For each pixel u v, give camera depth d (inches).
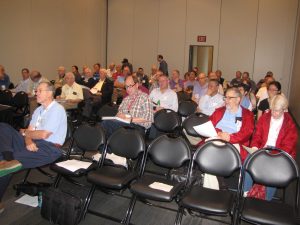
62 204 102.5
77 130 128.6
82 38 420.8
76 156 148.7
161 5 458.3
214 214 86.9
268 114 124.6
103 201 122.7
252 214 84.5
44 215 106.4
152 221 109.3
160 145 113.5
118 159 129.5
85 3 422.9
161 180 105.6
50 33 351.6
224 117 134.7
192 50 451.5
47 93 128.6
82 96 236.5
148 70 479.5
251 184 113.9
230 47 431.2
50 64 355.6
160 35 465.4
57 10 360.5
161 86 197.0
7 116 195.8
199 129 127.6
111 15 487.2
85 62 432.5
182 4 447.2
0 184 109.9
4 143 117.9
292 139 117.0
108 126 152.0
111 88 252.1
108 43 492.1
